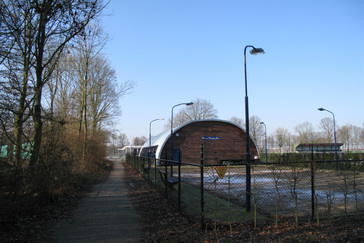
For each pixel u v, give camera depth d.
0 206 6.20
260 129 79.44
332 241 5.18
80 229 6.60
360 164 7.77
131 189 14.23
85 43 23.31
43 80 10.67
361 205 8.61
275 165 6.70
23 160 8.16
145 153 58.12
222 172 6.48
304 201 9.30
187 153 40.91
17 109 8.84
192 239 5.63
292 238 5.34
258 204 9.00
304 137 67.81
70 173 12.52
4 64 8.95
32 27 9.85
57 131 10.44
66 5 9.58
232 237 5.67
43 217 7.60
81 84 24.38
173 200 9.91
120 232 6.36
